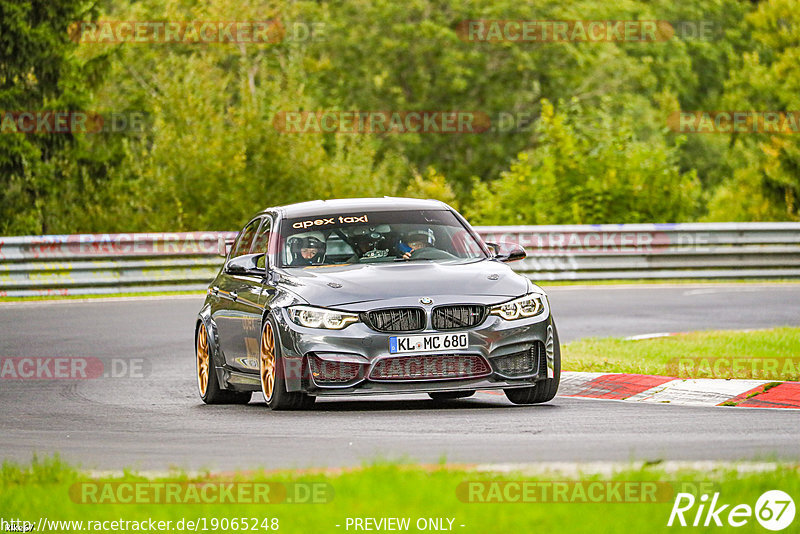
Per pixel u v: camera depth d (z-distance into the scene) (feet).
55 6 403.95
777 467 64.28
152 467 75.51
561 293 234.38
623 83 581.94
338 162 375.25
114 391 125.39
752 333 151.74
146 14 534.78
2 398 120.78
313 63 529.04
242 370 110.32
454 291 99.66
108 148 405.80
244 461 76.89
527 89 571.69
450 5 570.87
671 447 78.02
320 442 84.07
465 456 75.61
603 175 350.84
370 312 97.96
